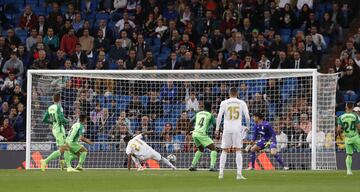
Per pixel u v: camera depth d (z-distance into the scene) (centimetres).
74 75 6831
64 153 6091
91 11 8800
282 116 6931
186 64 7762
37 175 5294
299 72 6669
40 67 7694
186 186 4122
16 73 7775
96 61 8019
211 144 6028
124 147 6844
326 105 6725
